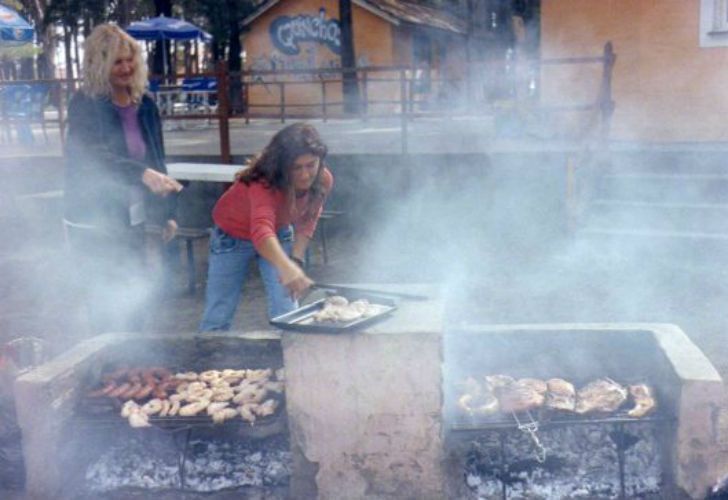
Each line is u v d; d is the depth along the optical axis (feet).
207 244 33.30
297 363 12.03
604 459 13.05
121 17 110.83
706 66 34.40
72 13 96.94
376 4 87.20
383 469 12.23
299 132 13.75
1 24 56.34
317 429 12.21
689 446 11.83
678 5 34.37
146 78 16.61
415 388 11.89
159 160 17.03
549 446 13.23
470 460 13.15
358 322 11.83
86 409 12.83
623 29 35.42
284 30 92.73
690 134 35.12
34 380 12.21
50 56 126.52
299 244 15.69
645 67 35.35
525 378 14.01
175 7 115.34
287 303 15.84
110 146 16.10
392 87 86.79
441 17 103.86
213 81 71.82
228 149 36.04
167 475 13.30
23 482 13.30
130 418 12.41
